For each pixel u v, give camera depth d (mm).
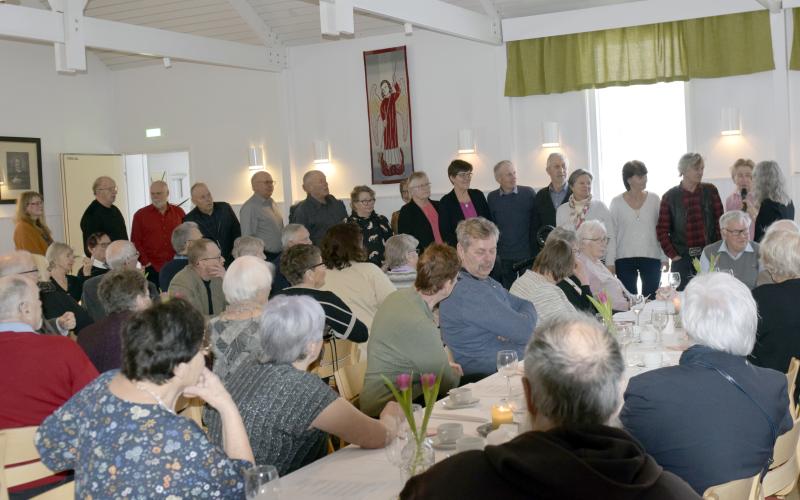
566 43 8141
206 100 10414
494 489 1325
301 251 4168
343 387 3525
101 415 1989
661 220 6703
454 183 7184
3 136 9633
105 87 10945
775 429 2154
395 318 3359
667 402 2100
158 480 1927
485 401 3049
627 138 8359
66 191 10266
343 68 9461
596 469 1312
